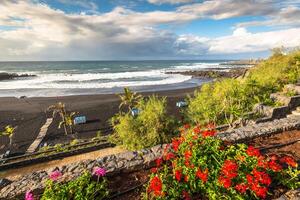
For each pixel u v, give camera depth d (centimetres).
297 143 581
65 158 1288
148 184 413
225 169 380
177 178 400
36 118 2305
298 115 948
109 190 421
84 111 2519
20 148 1630
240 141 583
